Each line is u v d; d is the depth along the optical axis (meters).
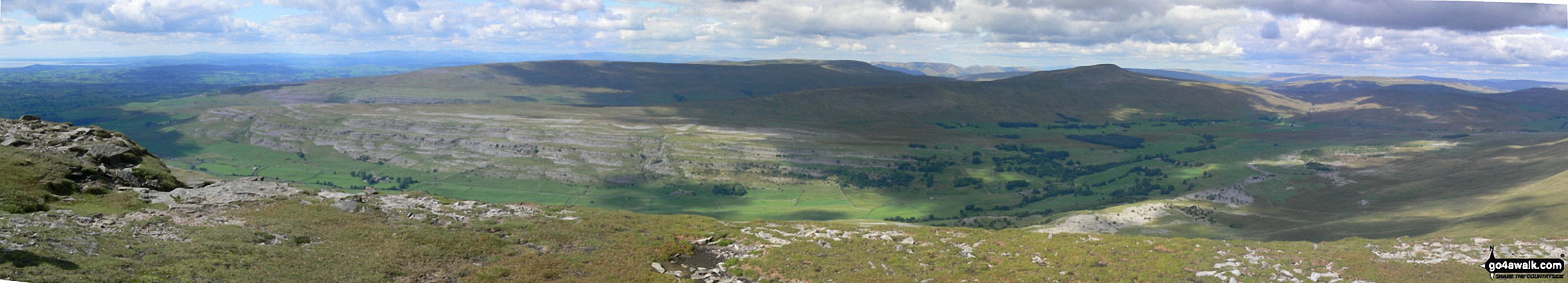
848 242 57.88
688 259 52.75
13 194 48.16
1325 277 46.34
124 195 54.53
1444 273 46.81
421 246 49.31
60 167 56.25
